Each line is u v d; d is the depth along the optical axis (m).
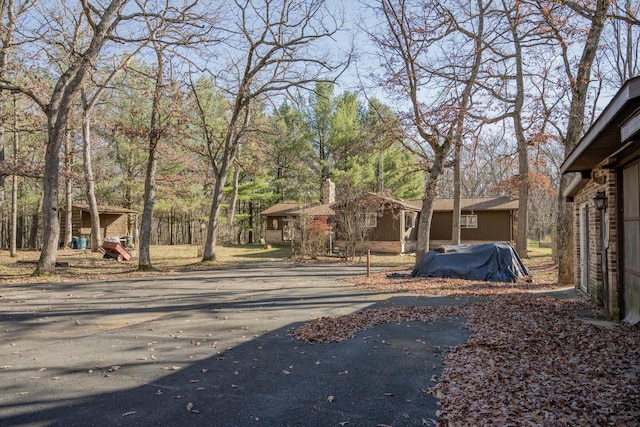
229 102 23.56
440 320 7.68
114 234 30.92
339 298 10.17
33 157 22.72
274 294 10.85
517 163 25.73
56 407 3.92
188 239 41.50
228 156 20.58
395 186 31.58
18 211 30.88
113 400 4.09
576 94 11.88
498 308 8.53
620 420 3.48
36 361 5.31
